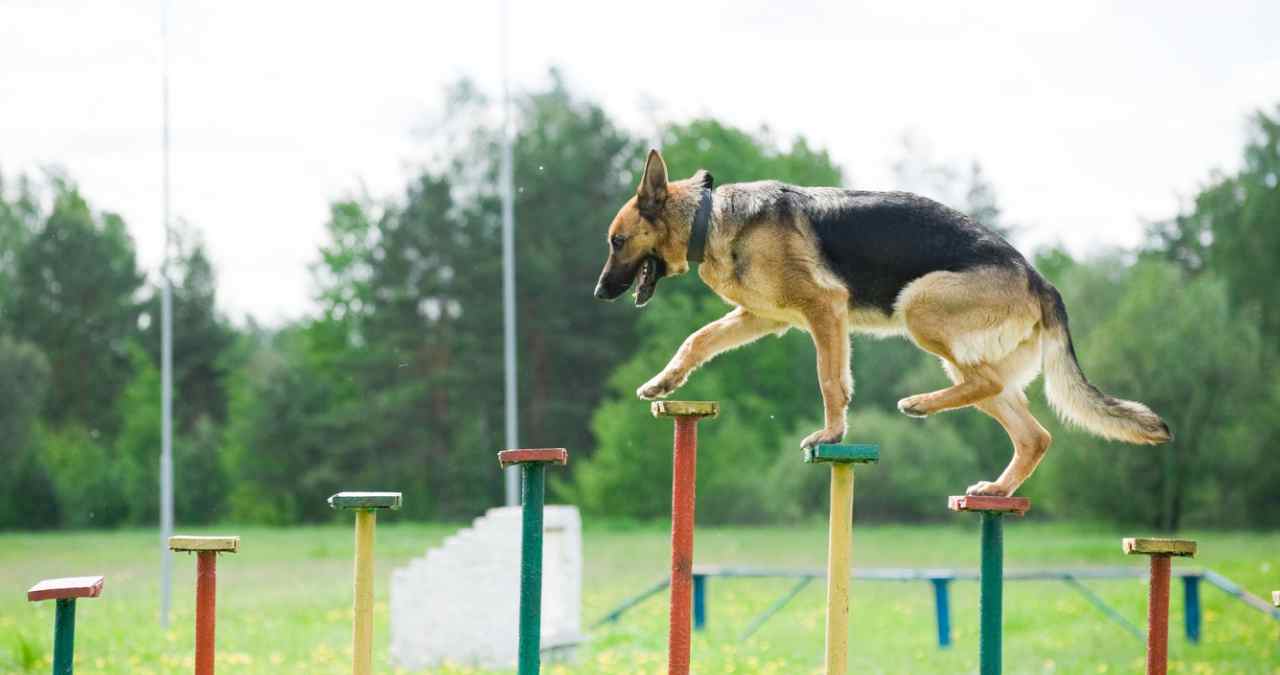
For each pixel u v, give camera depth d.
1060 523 46.12
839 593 5.91
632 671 11.11
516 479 23.28
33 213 60.03
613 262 7.49
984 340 6.79
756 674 11.28
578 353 50.19
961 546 35.53
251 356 59.88
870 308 7.04
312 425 53.00
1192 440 39.16
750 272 7.11
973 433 46.69
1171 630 14.88
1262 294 43.22
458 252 51.16
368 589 6.00
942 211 7.01
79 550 36.16
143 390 57.12
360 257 57.09
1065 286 43.41
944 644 14.03
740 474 44.91
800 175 53.12
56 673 5.88
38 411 52.75
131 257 60.16
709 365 49.12
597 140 52.56
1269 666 12.12
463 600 11.79
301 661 11.96
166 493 16.09
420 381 51.19
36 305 57.38
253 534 45.09
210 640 5.88
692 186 7.51
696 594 15.12
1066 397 7.00
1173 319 38.88
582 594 20.05
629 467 45.84
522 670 6.10
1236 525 40.72
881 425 45.22
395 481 50.72
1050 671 12.09
